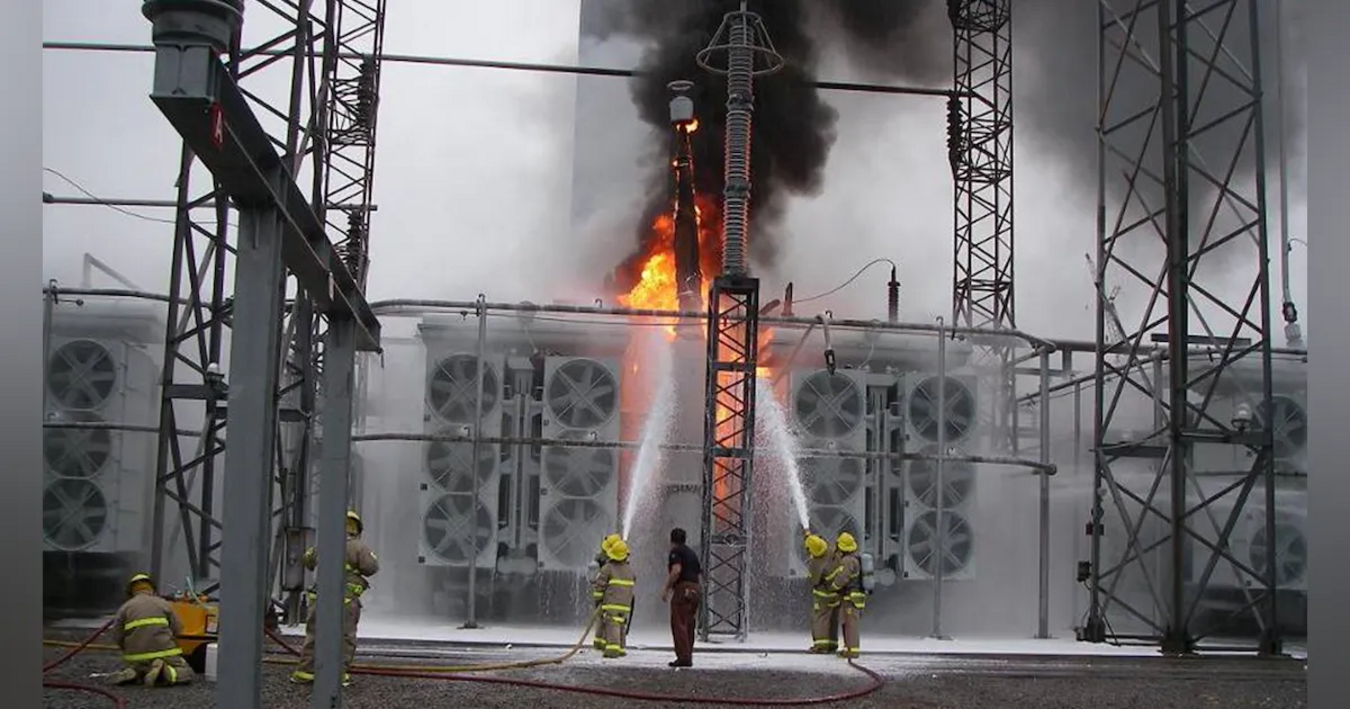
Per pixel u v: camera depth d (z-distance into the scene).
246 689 6.04
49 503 22.58
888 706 12.72
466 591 22.95
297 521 19.66
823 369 23.30
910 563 23.03
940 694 13.84
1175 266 21.17
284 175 6.40
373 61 27.03
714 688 13.88
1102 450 22.14
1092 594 22.16
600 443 21.88
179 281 18.95
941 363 22.77
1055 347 25.03
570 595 23.00
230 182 6.02
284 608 19.98
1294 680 16.12
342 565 8.97
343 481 8.94
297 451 20.02
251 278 6.20
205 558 19.69
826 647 18.47
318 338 22.72
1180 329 21.11
